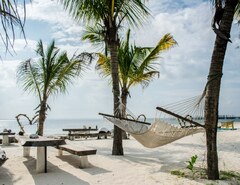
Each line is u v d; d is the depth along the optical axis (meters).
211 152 4.68
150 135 5.33
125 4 7.43
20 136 6.71
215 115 4.68
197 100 4.83
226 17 4.64
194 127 5.20
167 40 9.79
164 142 5.61
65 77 10.02
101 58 10.82
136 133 5.44
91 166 5.87
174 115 4.64
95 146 9.80
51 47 9.62
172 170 5.33
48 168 5.64
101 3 7.10
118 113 6.72
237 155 7.48
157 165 6.04
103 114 5.98
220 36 4.59
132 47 10.68
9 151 7.90
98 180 4.67
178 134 5.27
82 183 4.49
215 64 4.68
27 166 5.80
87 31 9.12
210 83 4.69
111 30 7.58
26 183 4.49
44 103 9.80
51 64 9.64
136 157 7.20
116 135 7.63
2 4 1.33
